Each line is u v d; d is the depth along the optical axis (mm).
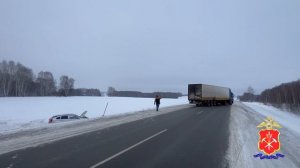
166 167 7938
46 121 24625
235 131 16172
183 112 32125
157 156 9266
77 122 19375
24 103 56031
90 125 17484
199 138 13258
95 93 154500
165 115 27141
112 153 9570
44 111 37531
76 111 37781
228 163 8539
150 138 12930
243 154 9867
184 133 14836
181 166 8078
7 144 10734
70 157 8859
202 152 10047
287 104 71250
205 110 36812
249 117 27328
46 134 13359
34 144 10820
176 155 9477
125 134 14023
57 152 9516
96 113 34500
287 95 73875
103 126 17062
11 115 31172
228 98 60500
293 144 12305
